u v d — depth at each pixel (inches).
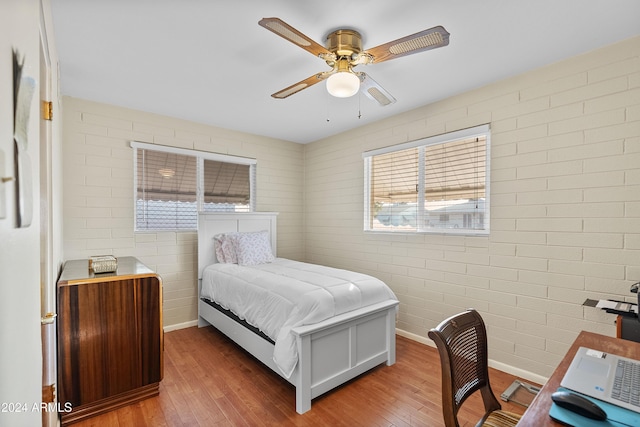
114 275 82.3
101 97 114.7
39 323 31.7
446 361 40.9
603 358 42.4
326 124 146.6
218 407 80.5
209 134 148.1
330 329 83.9
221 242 141.0
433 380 93.5
